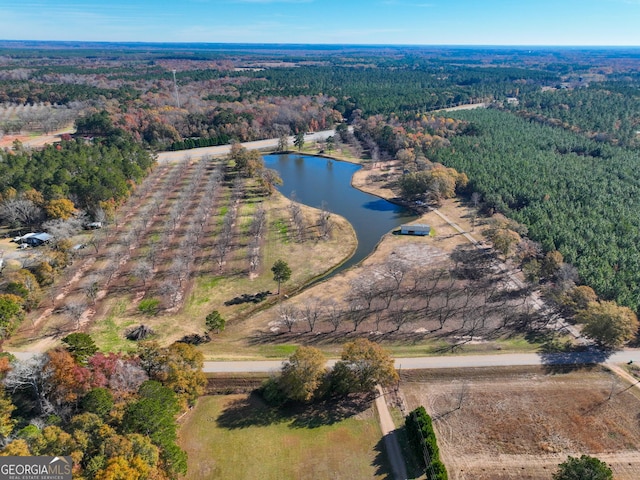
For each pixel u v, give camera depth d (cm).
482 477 5725
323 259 11750
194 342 8475
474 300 9800
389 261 11562
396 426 6581
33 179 13550
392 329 8869
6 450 4684
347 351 7075
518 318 9112
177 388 6569
